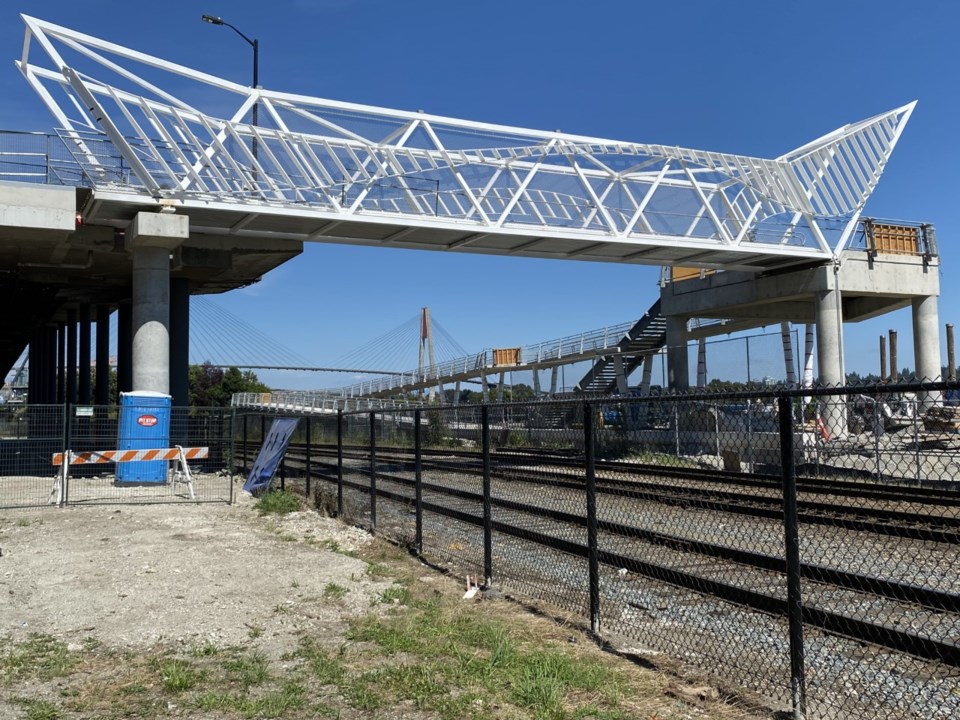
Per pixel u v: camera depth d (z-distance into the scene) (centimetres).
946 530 684
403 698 536
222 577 920
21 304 4306
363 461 1661
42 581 902
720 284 3644
